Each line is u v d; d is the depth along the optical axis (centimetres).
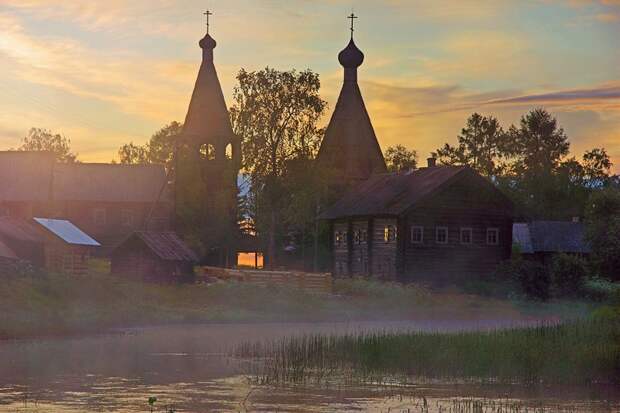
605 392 3684
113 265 9781
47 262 9794
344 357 4512
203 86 14250
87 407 3284
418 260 10606
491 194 10875
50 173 13675
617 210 10662
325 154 14388
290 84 13212
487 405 3403
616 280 10450
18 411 3200
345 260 11862
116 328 6531
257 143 13075
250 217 13462
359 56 14900
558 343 4453
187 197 12950
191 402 3412
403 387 3788
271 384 3844
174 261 9588
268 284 9119
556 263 9806
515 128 19050
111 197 14700
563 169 18025
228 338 5894
